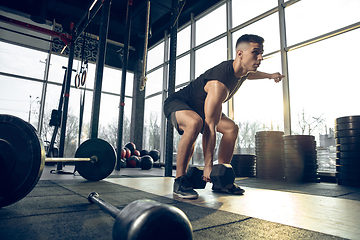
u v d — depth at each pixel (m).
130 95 9.08
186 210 1.11
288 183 2.94
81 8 7.16
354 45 3.84
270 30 5.05
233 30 5.86
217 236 0.75
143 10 7.26
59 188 1.77
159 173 4.00
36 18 6.12
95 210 1.08
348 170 2.69
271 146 3.73
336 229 0.85
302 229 0.84
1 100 6.88
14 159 1.00
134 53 9.19
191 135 1.49
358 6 3.84
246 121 5.33
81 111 4.68
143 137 8.68
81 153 2.22
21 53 7.23
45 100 7.31
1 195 0.99
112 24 7.91
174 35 3.44
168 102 1.71
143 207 0.48
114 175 3.32
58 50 7.61
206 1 6.65
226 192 1.70
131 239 0.44
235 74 1.51
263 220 0.95
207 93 1.59
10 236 0.71
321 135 4.08
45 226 0.83
